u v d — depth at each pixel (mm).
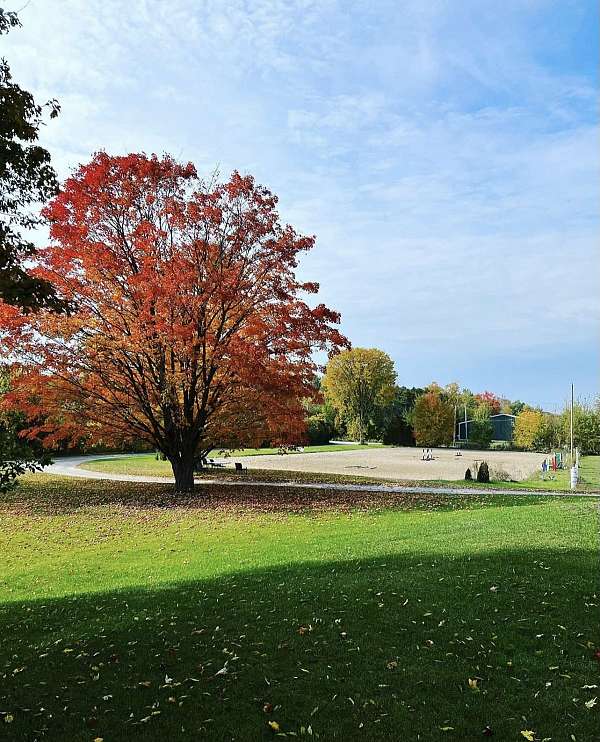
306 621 7473
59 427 22750
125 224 22734
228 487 26188
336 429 89000
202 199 22641
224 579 10289
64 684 5906
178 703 5383
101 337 21125
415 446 82188
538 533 12641
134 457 48812
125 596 9438
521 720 4996
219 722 5047
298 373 23953
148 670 6188
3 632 7914
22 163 7094
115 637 7266
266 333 22406
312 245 23438
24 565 12969
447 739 4734
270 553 12836
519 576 9047
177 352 21750
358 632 7016
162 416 24391
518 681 5680
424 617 7441
